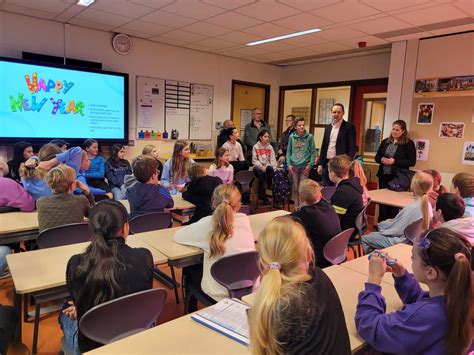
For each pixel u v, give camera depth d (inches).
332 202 126.0
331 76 276.7
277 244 40.2
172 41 233.8
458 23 170.4
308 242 42.2
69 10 176.7
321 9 157.1
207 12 168.4
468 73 184.2
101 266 55.2
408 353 47.1
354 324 56.1
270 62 294.2
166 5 161.0
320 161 207.9
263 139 248.5
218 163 181.2
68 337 66.9
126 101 227.5
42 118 198.8
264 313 37.1
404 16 162.1
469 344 44.8
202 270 94.5
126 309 56.9
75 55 206.8
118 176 206.4
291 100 328.8
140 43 231.3
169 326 54.3
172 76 248.8
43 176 121.1
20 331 78.3
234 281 81.3
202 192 124.3
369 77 253.9
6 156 195.0
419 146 203.9
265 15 169.0
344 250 106.5
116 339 58.8
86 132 215.6
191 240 89.3
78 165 135.7
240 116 297.4
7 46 186.1
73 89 207.2
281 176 234.4
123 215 59.9
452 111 191.0
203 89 266.1
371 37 201.8
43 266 75.1
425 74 199.2
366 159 265.1
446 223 90.2
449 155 193.8
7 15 183.6
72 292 56.7
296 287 38.2
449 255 46.4
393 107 212.8
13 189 116.0
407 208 118.6
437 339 45.4
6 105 186.7
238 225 84.0
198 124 267.6
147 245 91.0
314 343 36.4
